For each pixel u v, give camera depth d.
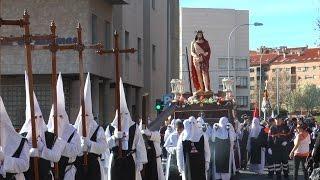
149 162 14.90
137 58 47.03
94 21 35.47
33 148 9.97
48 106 34.72
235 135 22.97
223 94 31.23
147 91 50.19
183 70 97.88
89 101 12.23
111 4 38.91
